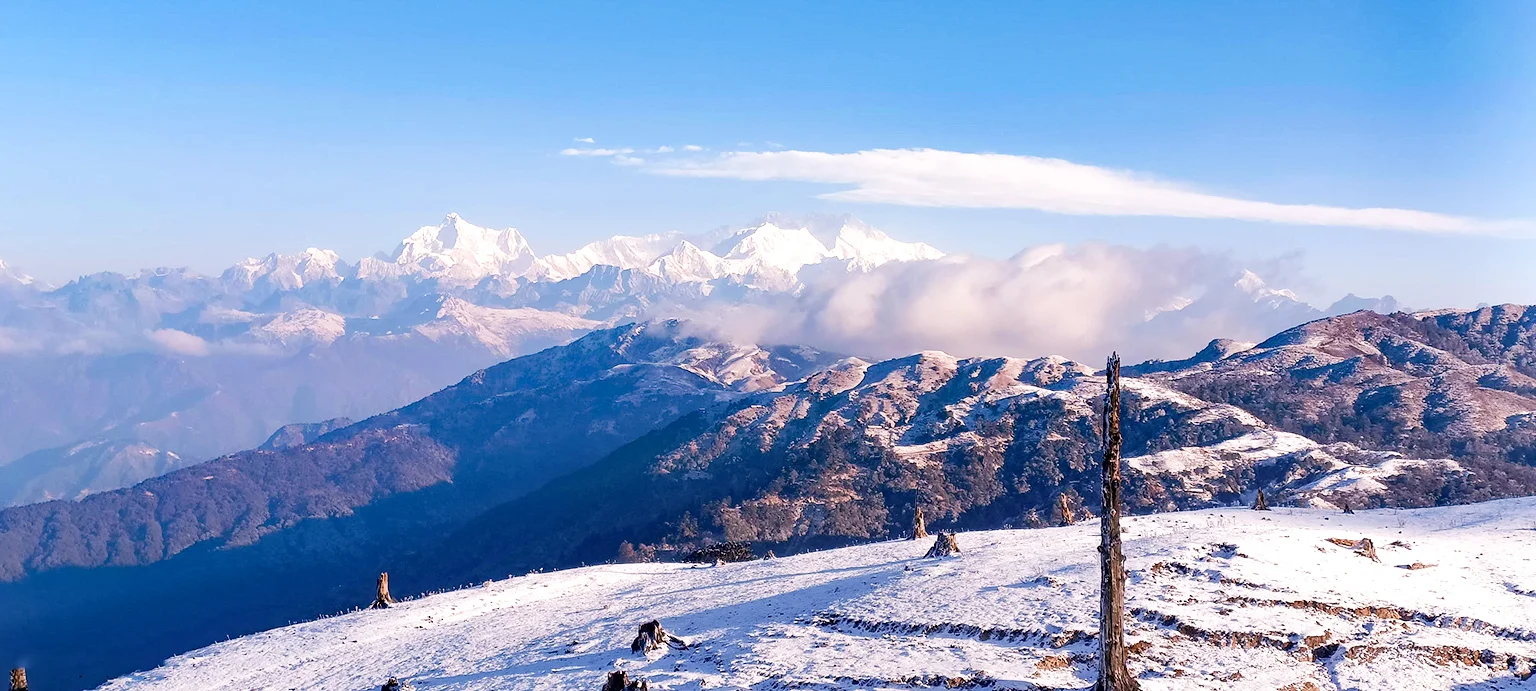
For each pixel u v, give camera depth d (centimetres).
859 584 5944
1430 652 4081
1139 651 4075
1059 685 3766
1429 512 8488
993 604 4862
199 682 6328
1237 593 4728
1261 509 8875
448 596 8362
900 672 4041
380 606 8312
